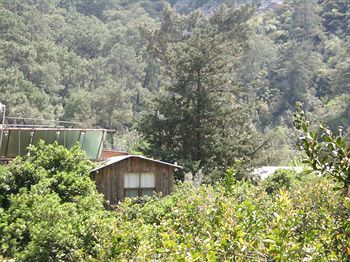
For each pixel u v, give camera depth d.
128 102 76.19
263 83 85.94
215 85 34.06
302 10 107.31
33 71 79.25
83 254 11.66
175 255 6.18
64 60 89.69
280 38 113.56
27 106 64.19
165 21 61.94
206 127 32.03
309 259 5.59
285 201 7.52
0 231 13.91
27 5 106.25
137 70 90.62
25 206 14.70
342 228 5.71
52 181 16.28
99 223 12.44
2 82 68.50
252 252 5.89
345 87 80.69
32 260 12.50
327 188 9.89
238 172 29.91
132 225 10.69
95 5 138.50
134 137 53.31
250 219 7.04
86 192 16.55
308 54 90.19
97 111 73.25
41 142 18.11
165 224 9.20
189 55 33.62
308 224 7.45
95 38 104.00
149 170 21.95
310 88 88.31
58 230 12.53
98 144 23.08
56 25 108.88
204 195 9.94
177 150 32.75
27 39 88.81
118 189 21.47
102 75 88.25
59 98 79.44
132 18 132.38
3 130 20.20
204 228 8.02
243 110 33.94
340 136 4.63
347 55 92.69
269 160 34.25
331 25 110.44
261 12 142.75
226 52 34.72
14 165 16.64
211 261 5.63
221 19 58.19
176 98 35.03
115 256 9.62
